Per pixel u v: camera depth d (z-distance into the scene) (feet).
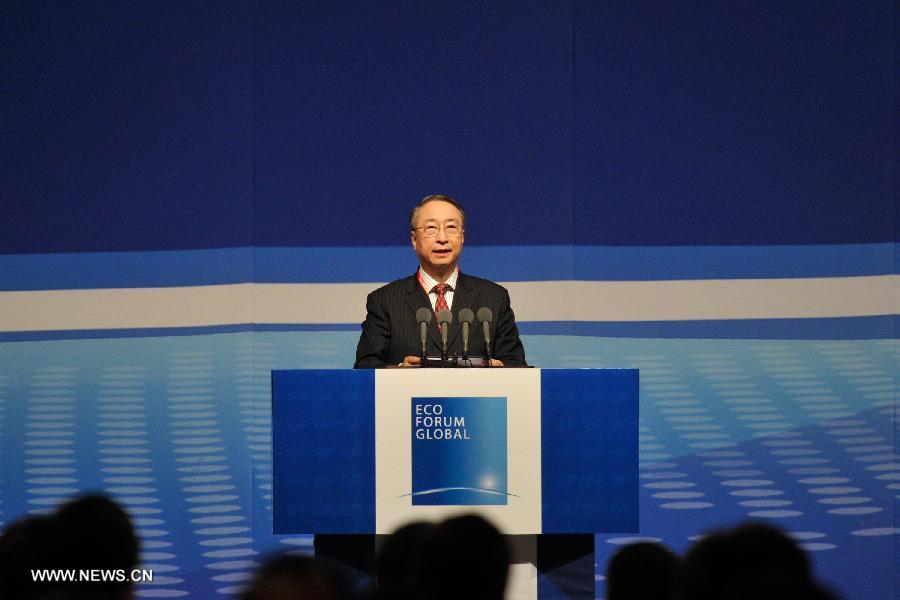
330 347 46.39
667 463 45.98
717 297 46.50
